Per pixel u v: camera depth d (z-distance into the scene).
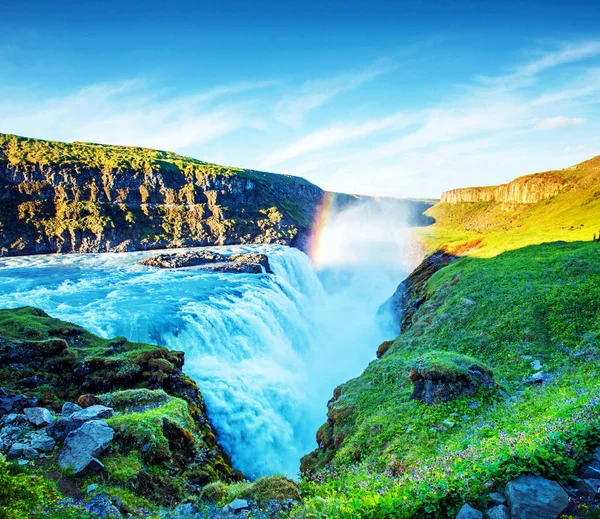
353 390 26.12
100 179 159.12
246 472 27.64
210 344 38.72
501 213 173.88
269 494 11.05
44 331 27.73
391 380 24.81
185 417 19.08
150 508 12.01
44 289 54.56
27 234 134.25
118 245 139.25
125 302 45.84
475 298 32.97
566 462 7.05
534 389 17.47
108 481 12.41
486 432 13.27
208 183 174.38
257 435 30.11
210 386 31.81
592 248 40.25
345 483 12.26
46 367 23.58
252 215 173.38
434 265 68.38
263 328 46.09
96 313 39.72
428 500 7.30
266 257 82.06
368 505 8.02
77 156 182.12
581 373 17.67
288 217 180.12
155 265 83.00
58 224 138.88
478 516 6.54
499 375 20.73
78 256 113.25
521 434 9.16
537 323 25.11
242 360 39.97
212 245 150.75
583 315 24.30
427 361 19.67
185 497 13.57
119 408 18.66
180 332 37.03
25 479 10.45
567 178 151.00
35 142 192.38
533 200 161.62
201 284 59.34
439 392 18.36
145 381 24.77
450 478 7.57
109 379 23.86
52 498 10.39
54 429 14.35
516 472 7.16
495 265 42.59
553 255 42.03
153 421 15.84
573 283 29.34
